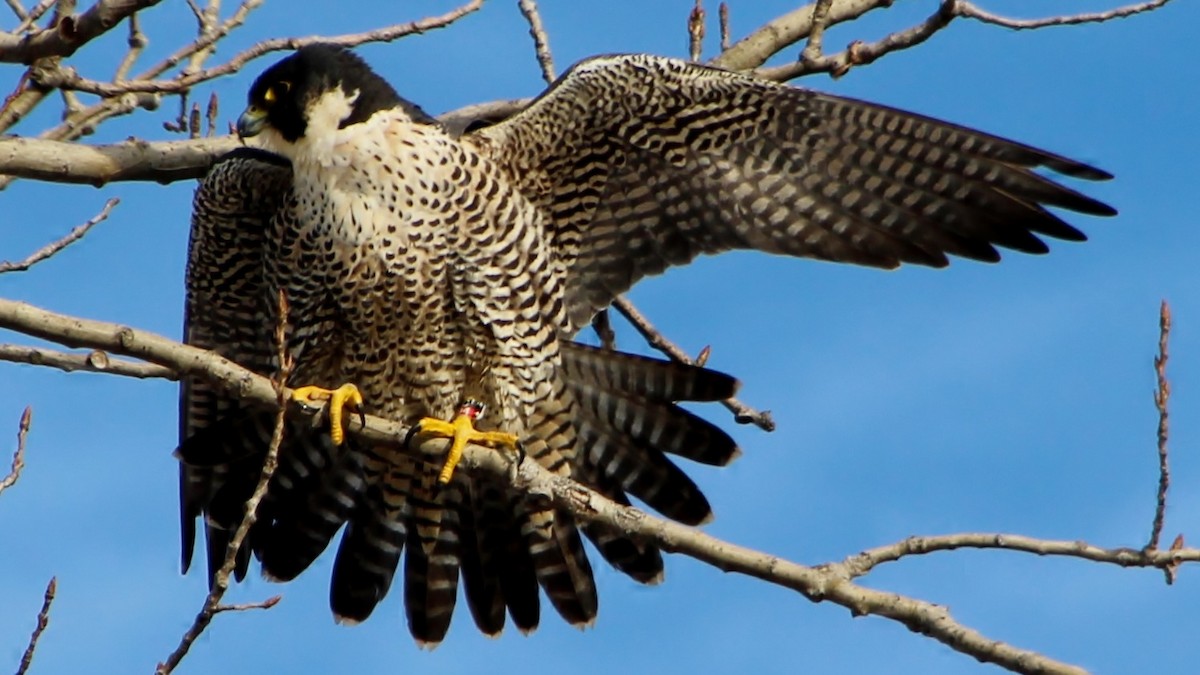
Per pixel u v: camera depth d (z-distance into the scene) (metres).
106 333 8.31
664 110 11.33
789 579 8.47
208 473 11.92
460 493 11.89
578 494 9.72
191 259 11.83
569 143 11.43
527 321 11.48
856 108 11.15
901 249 11.34
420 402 11.70
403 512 12.01
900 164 11.21
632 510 9.23
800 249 11.55
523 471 10.10
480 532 11.92
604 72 11.19
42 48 7.64
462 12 10.29
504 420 11.64
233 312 12.00
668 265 11.84
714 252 11.77
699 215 11.73
